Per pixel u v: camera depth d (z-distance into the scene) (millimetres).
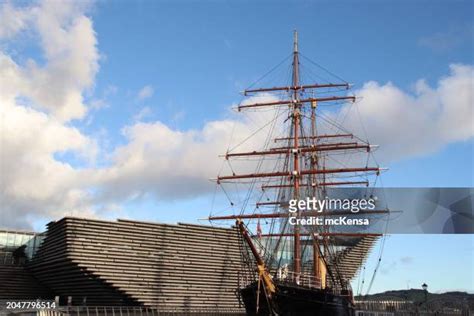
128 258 71750
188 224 77438
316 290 49406
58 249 71938
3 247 89500
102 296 73750
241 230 49500
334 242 72750
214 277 78938
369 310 85375
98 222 70188
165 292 74000
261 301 47281
